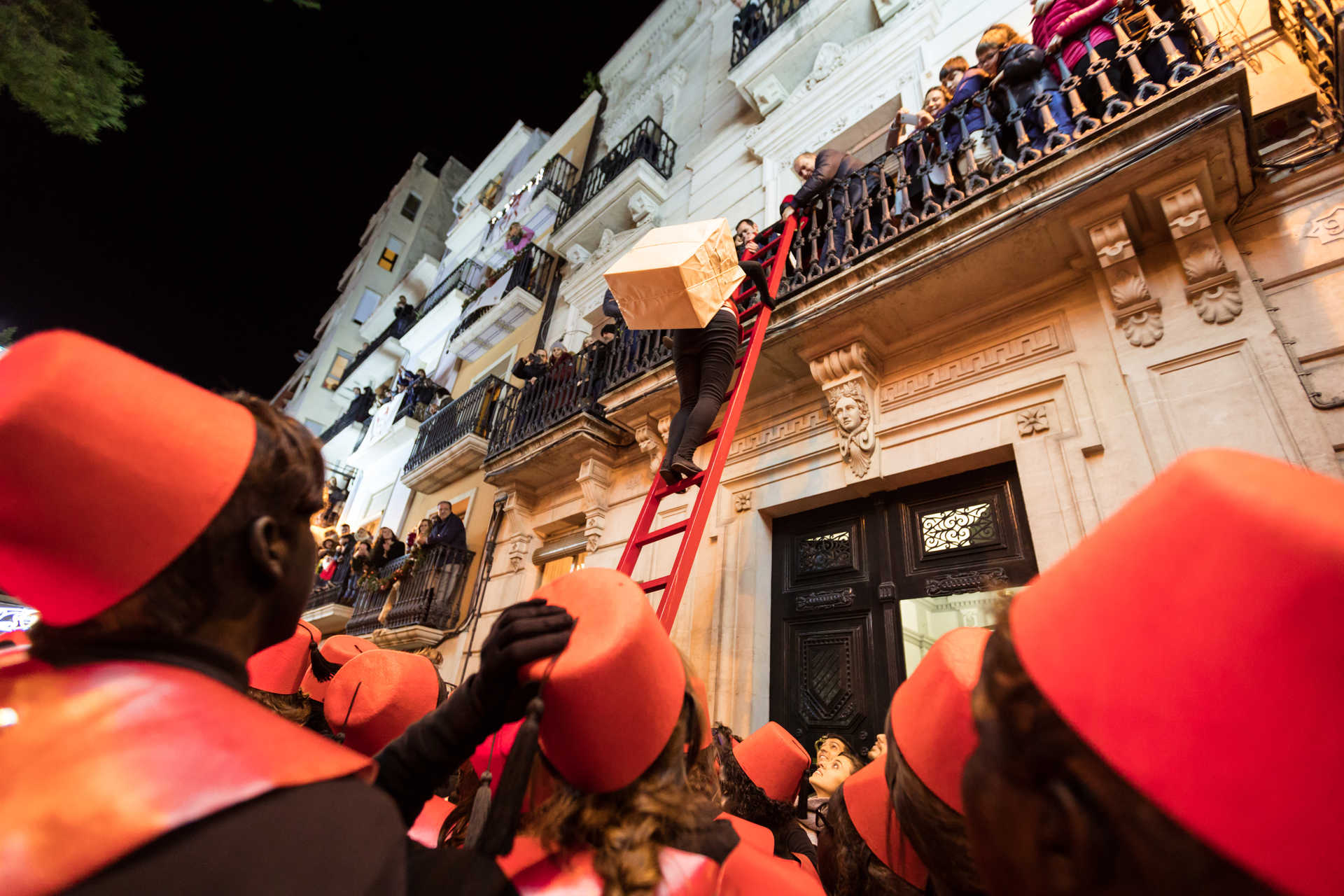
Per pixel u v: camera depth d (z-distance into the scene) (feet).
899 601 12.06
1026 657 1.63
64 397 1.78
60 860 1.24
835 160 15.55
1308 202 9.27
